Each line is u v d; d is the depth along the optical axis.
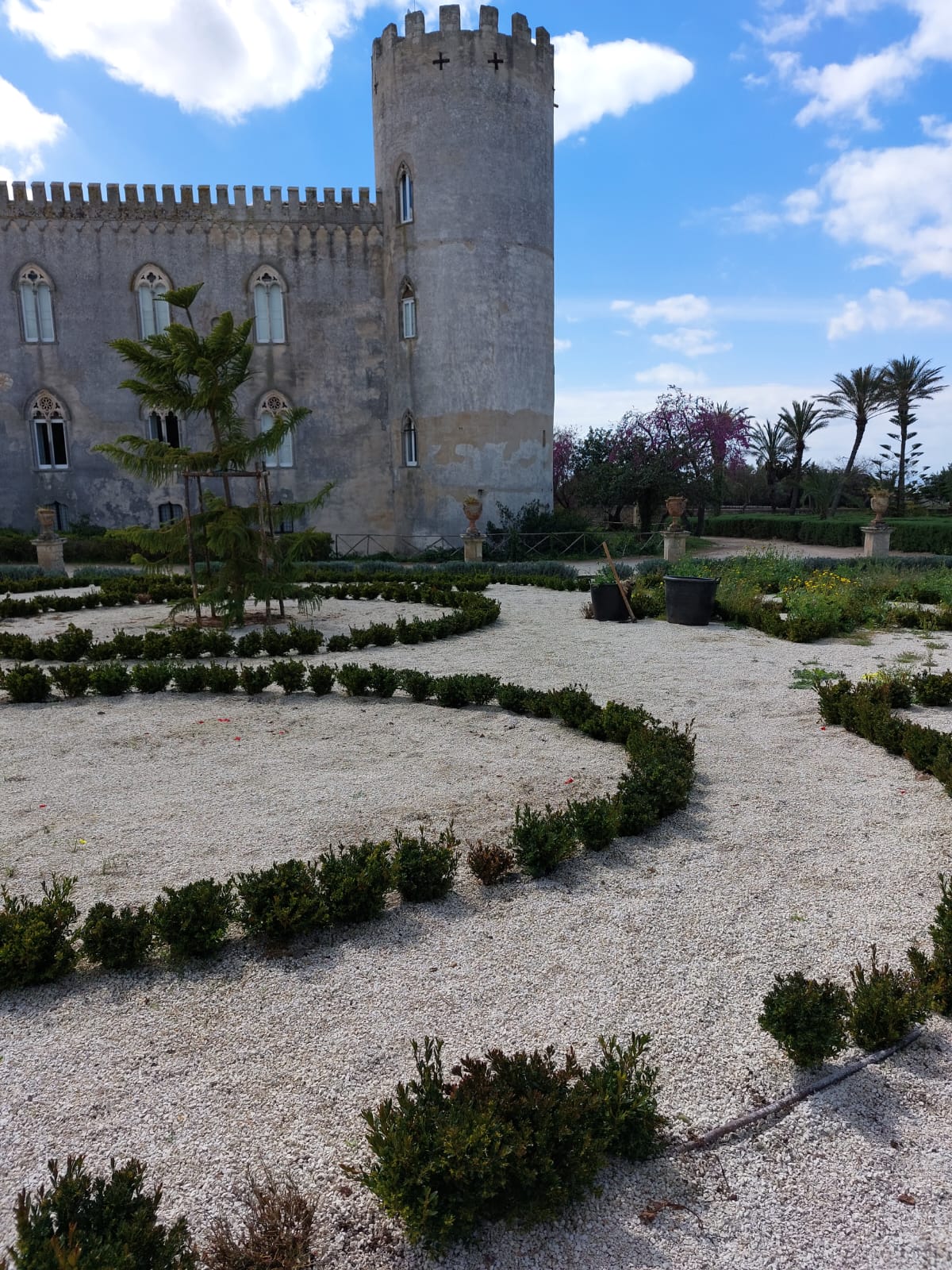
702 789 6.43
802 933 4.42
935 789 6.36
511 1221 2.73
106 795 6.42
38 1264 2.29
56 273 31.61
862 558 24.16
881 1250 2.63
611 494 39.91
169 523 14.80
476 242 30.56
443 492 31.94
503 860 4.98
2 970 3.97
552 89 32.06
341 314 33.19
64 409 32.12
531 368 32.19
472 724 8.29
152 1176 2.90
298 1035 3.65
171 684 9.98
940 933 4.00
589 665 10.84
